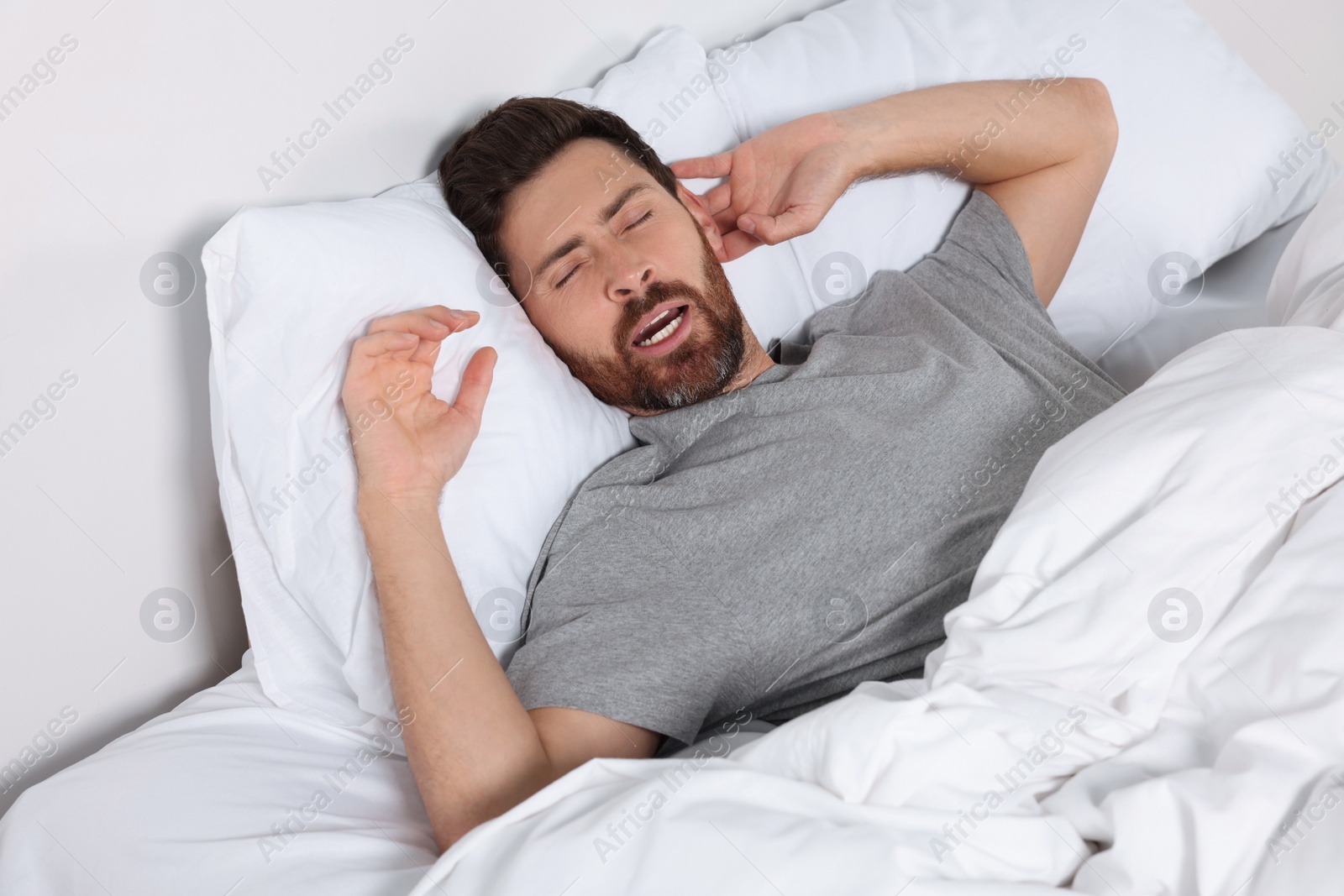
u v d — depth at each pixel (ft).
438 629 3.06
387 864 2.82
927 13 5.26
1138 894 2.22
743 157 4.72
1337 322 3.44
